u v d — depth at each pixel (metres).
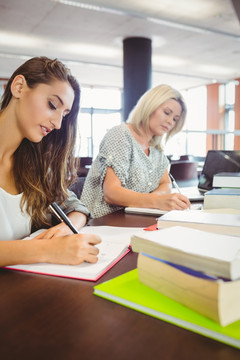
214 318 0.41
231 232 0.74
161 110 1.75
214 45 6.93
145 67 6.35
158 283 0.50
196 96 11.80
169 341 0.41
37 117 0.94
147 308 0.47
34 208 1.09
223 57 7.96
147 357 0.38
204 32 5.96
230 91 10.99
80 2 4.56
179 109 1.80
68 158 1.20
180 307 0.46
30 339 0.43
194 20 5.42
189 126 11.78
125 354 0.39
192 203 1.51
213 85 11.20
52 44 6.80
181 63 8.55
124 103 6.48
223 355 0.39
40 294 0.56
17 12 5.07
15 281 0.62
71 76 1.01
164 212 1.27
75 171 1.24
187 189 2.04
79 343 0.41
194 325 0.43
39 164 1.10
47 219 1.16
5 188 1.03
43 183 1.11
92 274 0.62
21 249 0.68
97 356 0.39
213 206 1.20
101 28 5.80
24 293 0.56
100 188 1.65
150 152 1.86
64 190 1.18
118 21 5.45
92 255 0.68
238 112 10.51
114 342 0.41
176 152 7.50
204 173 2.01
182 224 0.80
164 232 0.57
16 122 0.97
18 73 0.94
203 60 8.24
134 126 1.79
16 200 1.03
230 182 1.38
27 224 1.07
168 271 0.48
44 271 0.65
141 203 1.38
